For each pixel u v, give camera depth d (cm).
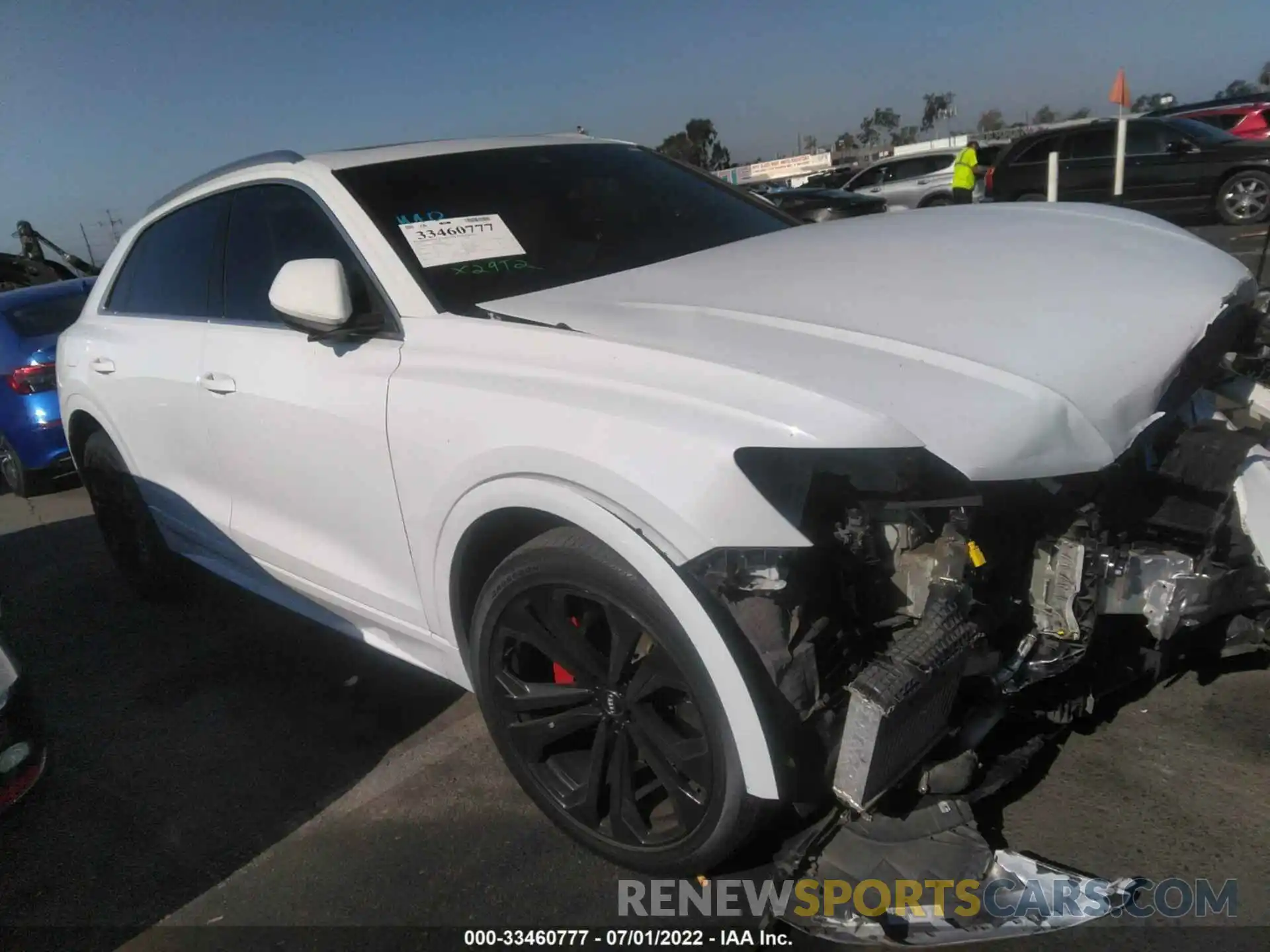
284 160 338
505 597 244
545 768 259
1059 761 273
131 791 322
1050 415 207
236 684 385
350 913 253
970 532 217
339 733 340
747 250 299
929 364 213
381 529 282
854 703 200
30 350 682
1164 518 238
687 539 201
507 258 298
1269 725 278
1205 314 250
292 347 305
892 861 221
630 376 221
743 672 203
